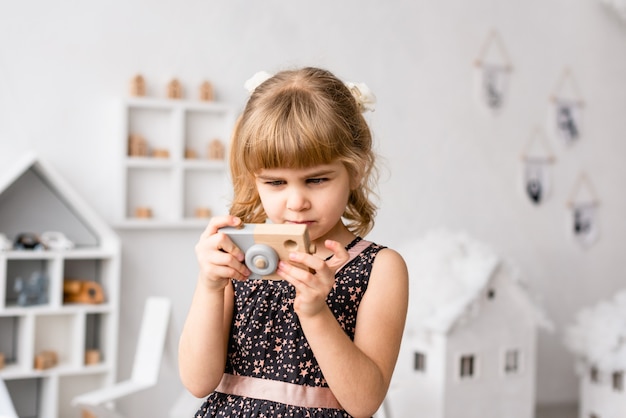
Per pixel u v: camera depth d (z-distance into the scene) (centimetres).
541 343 331
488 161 318
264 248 81
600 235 344
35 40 248
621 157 348
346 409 88
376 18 296
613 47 345
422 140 305
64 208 251
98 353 247
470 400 237
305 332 85
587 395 262
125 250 262
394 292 97
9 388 242
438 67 308
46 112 250
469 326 236
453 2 311
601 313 256
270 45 280
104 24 257
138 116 262
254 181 96
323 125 89
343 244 101
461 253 250
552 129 332
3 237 232
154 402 266
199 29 270
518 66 325
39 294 239
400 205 301
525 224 326
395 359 95
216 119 273
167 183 267
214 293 92
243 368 97
